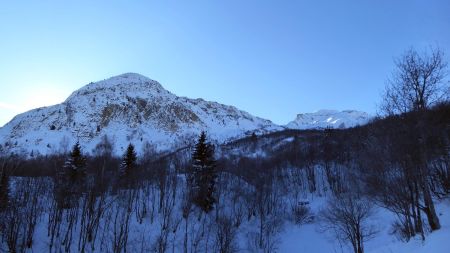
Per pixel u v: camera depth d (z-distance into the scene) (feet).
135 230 191.52
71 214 176.65
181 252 184.03
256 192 251.80
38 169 246.47
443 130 93.30
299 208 248.93
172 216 210.79
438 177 138.41
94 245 174.19
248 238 211.41
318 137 467.52
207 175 227.40
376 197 163.63
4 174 170.91
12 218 163.12
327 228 204.74
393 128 96.48
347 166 276.41
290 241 212.43
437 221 84.07
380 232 157.58
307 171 319.06
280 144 503.20
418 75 84.69
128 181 229.04
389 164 118.93
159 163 320.50
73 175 198.70
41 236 172.14
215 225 211.20
